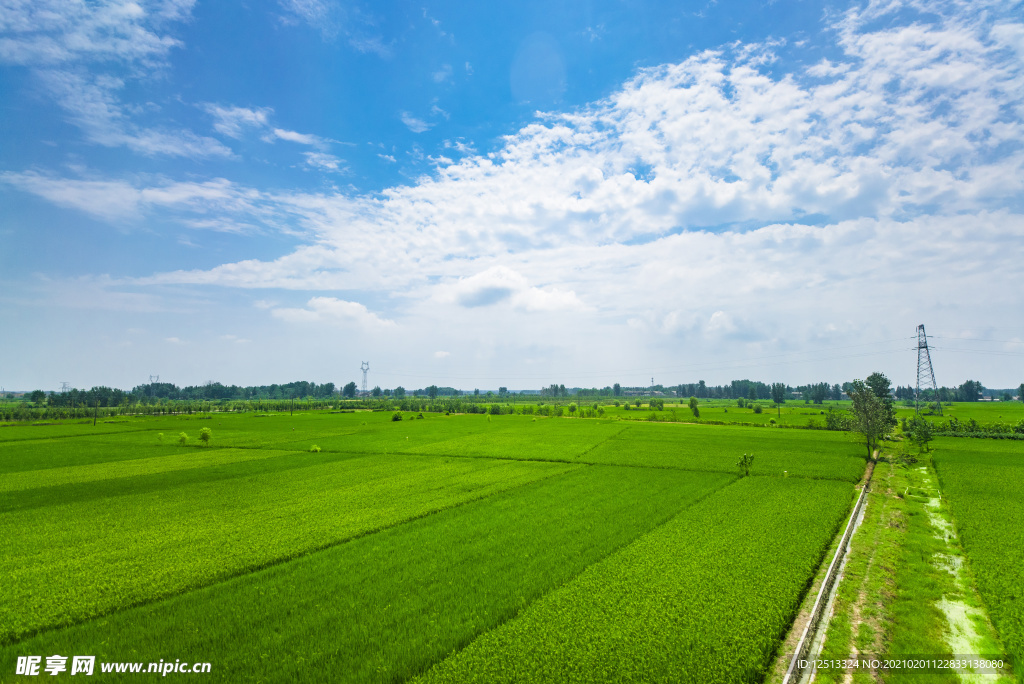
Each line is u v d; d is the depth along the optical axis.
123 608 18.69
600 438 78.00
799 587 19.97
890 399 82.75
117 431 92.94
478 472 48.59
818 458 56.84
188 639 16.17
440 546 25.61
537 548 25.25
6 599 19.27
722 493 38.28
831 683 13.93
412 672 14.62
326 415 142.38
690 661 14.72
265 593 19.80
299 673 14.34
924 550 25.25
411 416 129.38
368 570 22.25
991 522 29.52
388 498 37.00
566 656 15.06
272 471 49.50
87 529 28.88
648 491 39.28
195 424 109.25
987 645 16.03
